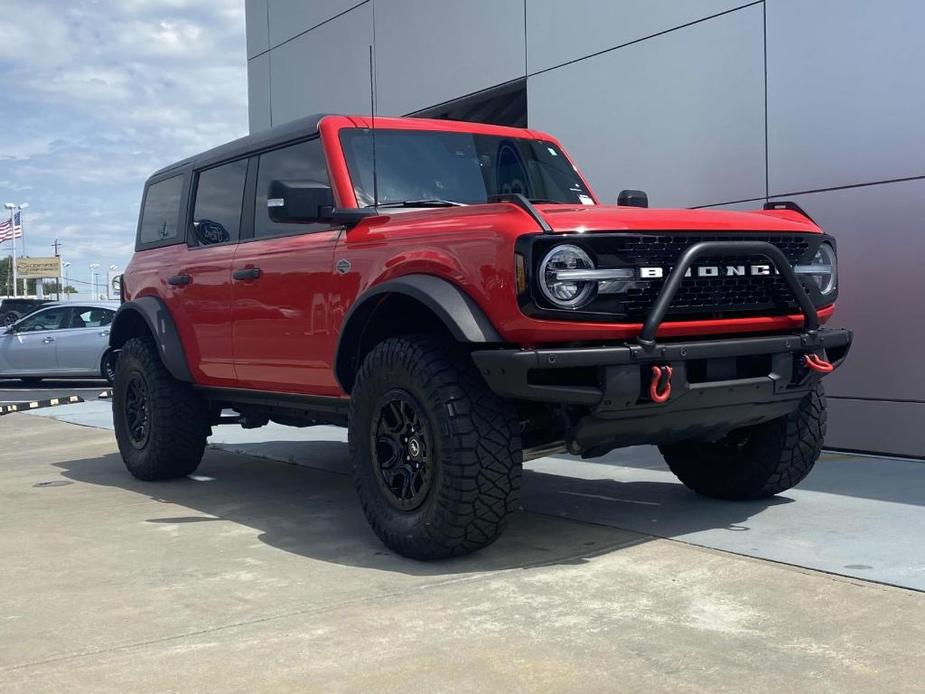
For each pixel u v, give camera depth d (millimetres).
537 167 5371
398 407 4172
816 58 6574
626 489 5535
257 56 13008
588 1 8227
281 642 3152
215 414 6352
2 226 67562
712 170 7289
